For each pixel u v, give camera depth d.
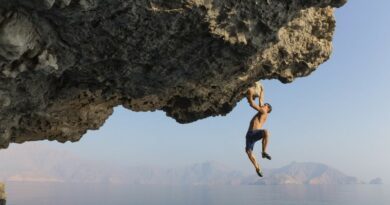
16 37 8.22
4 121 13.60
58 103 13.96
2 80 10.25
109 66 11.66
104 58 10.84
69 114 15.14
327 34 14.77
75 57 10.68
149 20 9.54
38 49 9.39
